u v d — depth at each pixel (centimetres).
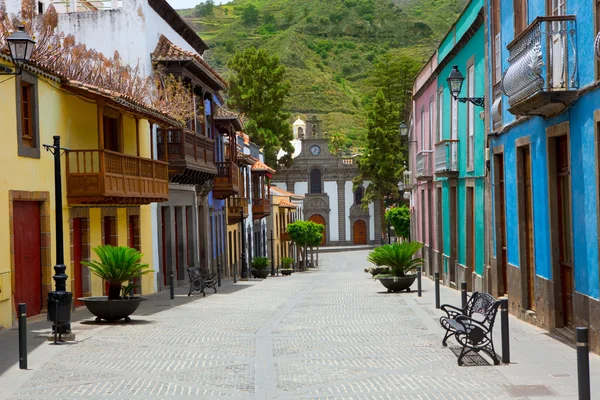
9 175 1742
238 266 5072
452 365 1160
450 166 2767
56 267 1473
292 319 1878
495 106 1894
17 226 1822
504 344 1169
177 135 2939
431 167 3378
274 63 8438
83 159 2114
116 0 3044
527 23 1591
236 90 8375
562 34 1273
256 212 5756
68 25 3000
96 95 2069
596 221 1191
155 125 2936
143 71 2978
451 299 2278
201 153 3256
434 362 1189
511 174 1783
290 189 11400
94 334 1592
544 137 1480
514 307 1781
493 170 1991
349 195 11400
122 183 2234
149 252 2908
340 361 1228
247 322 1819
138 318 1925
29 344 1445
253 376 1120
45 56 1988
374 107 8850
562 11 1360
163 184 2652
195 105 3281
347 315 1936
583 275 1269
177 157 2938
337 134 14400
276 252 7125
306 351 1342
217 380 1093
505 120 1827
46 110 1983
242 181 5178
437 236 3191
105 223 2505
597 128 1176
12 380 1102
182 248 3369
